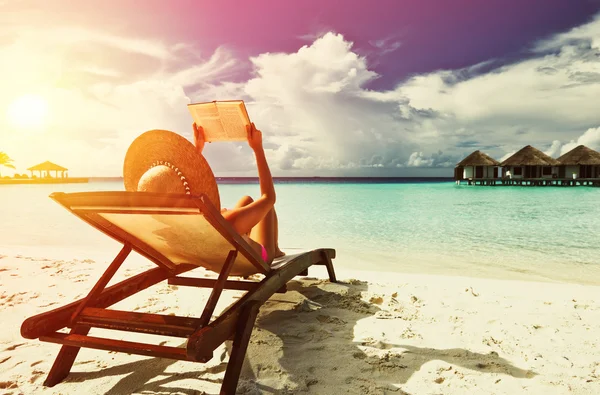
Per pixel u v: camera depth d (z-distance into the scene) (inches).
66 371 89.0
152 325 77.0
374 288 165.3
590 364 96.5
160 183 83.4
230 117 101.3
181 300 146.1
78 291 159.3
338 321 124.3
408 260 274.1
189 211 71.9
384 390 83.9
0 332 116.0
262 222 116.7
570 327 121.3
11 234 388.8
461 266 251.9
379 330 117.2
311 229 468.8
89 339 76.9
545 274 227.5
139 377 88.7
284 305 139.8
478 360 98.1
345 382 87.0
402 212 711.1
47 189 1961.1
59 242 339.9
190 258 104.2
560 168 1932.8
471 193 1465.3
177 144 84.8
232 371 78.8
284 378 88.4
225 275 85.2
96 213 84.4
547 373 91.7
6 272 189.2
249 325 84.5
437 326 121.5
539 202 981.8
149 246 102.0
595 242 362.6
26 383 86.4
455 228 477.1
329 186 2404.0
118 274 189.6
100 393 82.2
